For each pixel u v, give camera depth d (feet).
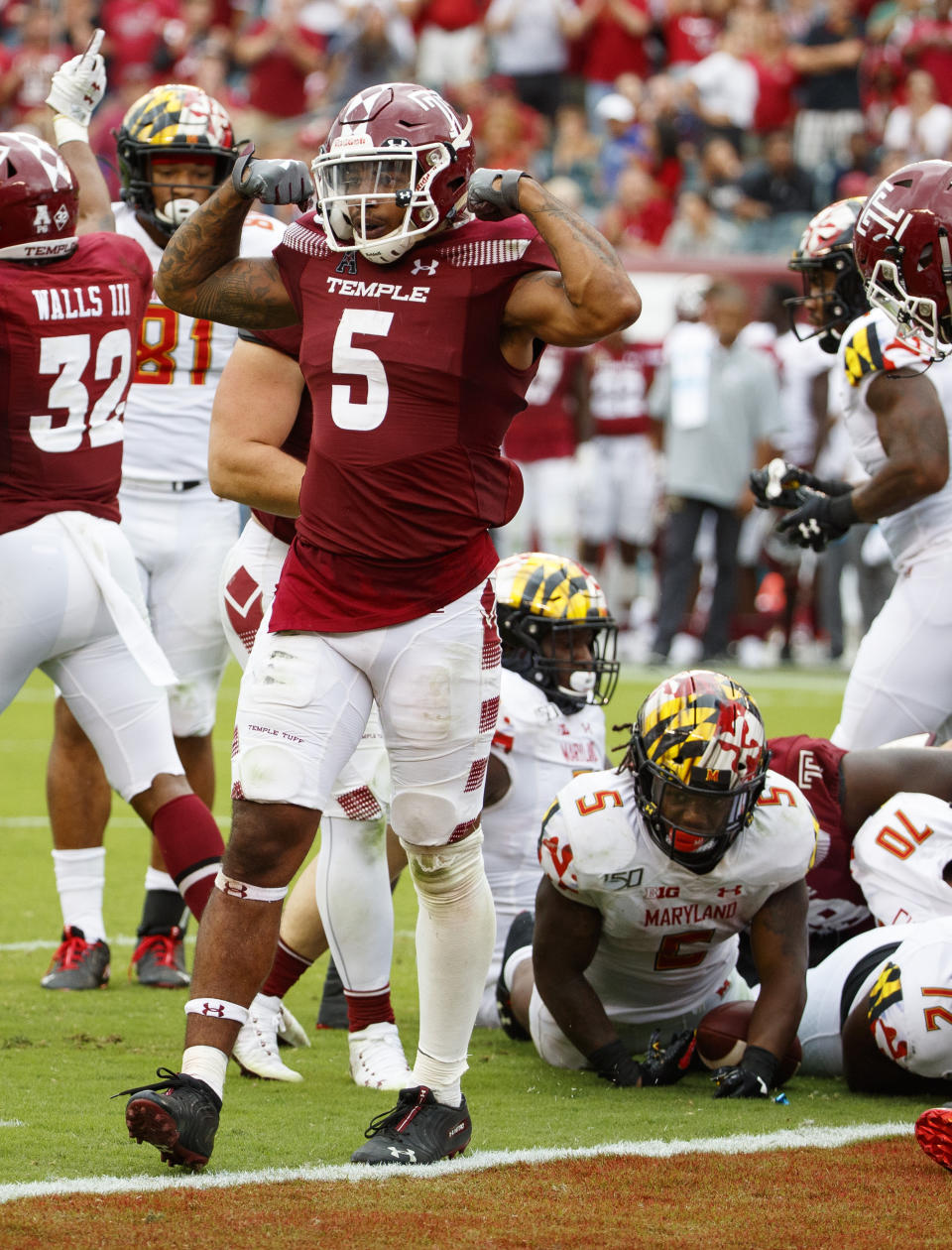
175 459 58.03
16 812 89.61
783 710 117.29
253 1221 32.17
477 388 35.32
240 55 194.59
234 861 35.86
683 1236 31.91
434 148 34.50
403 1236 31.50
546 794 53.72
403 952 63.36
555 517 154.20
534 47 188.75
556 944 45.32
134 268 50.14
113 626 48.96
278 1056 45.98
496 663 37.09
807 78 176.86
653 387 152.25
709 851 42.88
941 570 57.41
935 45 175.73
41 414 47.65
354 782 44.32
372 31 187.11
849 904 49.98
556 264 35.01
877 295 47.09
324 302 35.94
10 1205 32.76
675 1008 48.26
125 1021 50.72
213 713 59.88
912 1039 41.93
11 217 46.83
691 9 191.21
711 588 150.82
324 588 35.83
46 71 195.62
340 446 35.42
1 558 47.37
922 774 49.34
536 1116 41.60
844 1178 36.04
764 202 168.55
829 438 143.84
